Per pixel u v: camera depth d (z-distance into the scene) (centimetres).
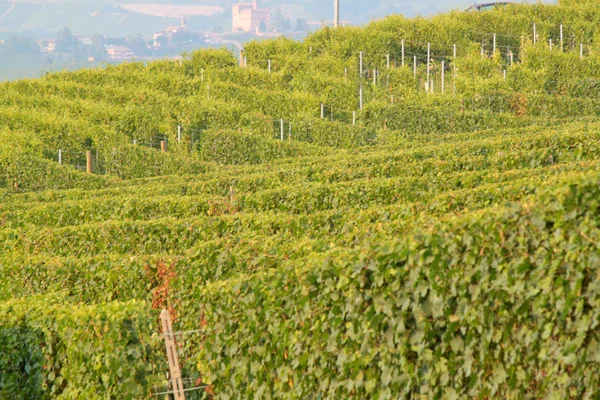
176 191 10994
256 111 19800
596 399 3606
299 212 8894
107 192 12194
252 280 5119
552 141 9650
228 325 5191
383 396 4356
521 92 19175
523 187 6172
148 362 5381
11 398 5631
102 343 5300
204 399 5494
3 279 7294
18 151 16225
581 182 3709
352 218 7038
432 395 4178
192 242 7988
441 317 4128
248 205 9181
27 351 5625
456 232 4100
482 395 4022
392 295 4269
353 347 4488
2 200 12550
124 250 8250
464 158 9556
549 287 3697
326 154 16150
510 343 3906
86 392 5356
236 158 17325
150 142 19300
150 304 6488
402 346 4234
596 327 3609
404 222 5484
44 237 8588
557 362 3719
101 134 18138
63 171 15638
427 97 19412
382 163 10619
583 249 3588
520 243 3816
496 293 3912
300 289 4778
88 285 6944
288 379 4891
